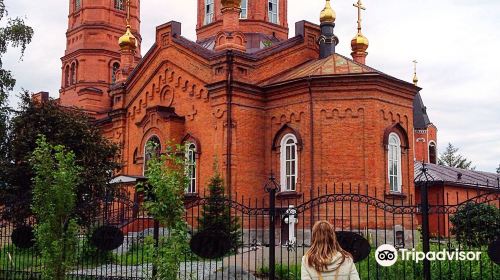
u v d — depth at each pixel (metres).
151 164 11.38
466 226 13.59
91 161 26.80
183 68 29.03
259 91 27.34
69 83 41.41
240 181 26.22
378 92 25.59
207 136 27.38
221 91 26.53
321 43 30.59
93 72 39.97
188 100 28.70
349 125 25.28
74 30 41.19
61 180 13.30
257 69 27.69
